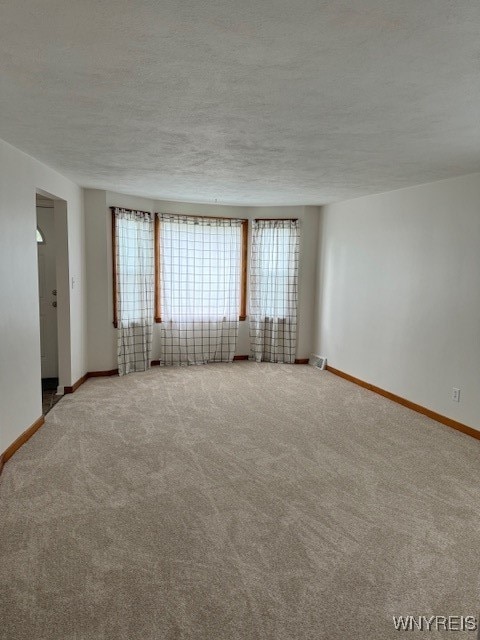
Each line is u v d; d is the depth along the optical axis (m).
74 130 2.83
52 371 5.51
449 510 2.76
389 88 2.08
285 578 2.13
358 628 1.85
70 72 1.95
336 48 1.70
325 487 3.01
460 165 3.61
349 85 2.05
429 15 1.45
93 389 5.17
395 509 2.76
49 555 2.25
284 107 2.36
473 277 3.91
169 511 2.67
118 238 5.59
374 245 5.25
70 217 4.79
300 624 1.86
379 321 5.19
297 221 6.47
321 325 6.50
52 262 5.27
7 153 3.18
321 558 2.28
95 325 5.60
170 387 5.35
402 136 2.85
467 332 3.98
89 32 1.60
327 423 4.23
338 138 2.92
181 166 3.89
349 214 5.75
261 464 3.33
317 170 3.94
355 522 2.61
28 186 3.58
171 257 6.28
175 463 3.31
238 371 6.24
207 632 1.81
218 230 6.54
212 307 6.64
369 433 3.99
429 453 3.58
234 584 2.08
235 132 2.83
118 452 3.47
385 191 5.00
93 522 2.54
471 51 1.70
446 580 2.14
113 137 2.99
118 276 5.64
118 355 5.76
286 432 3.98
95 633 1.79
